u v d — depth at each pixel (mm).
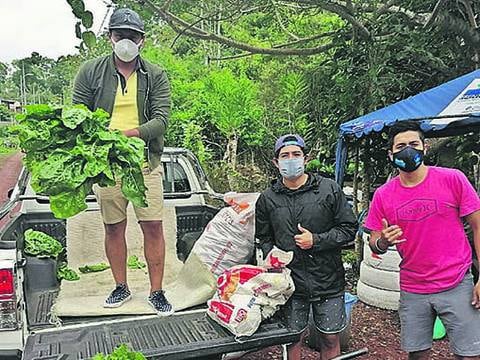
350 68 9008
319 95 9961
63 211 2984
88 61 3943
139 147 3182
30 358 3061
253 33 15867
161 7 6871
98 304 3979
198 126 14633
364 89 8766
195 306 4000
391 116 6613
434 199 3293
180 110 15422
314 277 3617
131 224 5504
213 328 3502
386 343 5156
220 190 12516
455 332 3350
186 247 5461
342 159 7656
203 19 7691
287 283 3451
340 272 3701
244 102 14820
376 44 8484
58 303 4004
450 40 8844
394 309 5930
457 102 6133
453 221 3328
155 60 16484
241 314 3334
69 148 3107
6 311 3318
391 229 3330
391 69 8727
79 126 3121
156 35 17312
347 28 9266
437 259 3330
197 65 18016
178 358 3178
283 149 3592
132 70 3881
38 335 3430
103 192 3891
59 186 2965
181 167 6078
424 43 8438
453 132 7098
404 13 8805
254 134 15125
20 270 3434
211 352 3252
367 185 8141
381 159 8086
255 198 4418
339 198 3619
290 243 3623
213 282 4094
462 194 3281
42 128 3066
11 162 22953
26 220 5277
